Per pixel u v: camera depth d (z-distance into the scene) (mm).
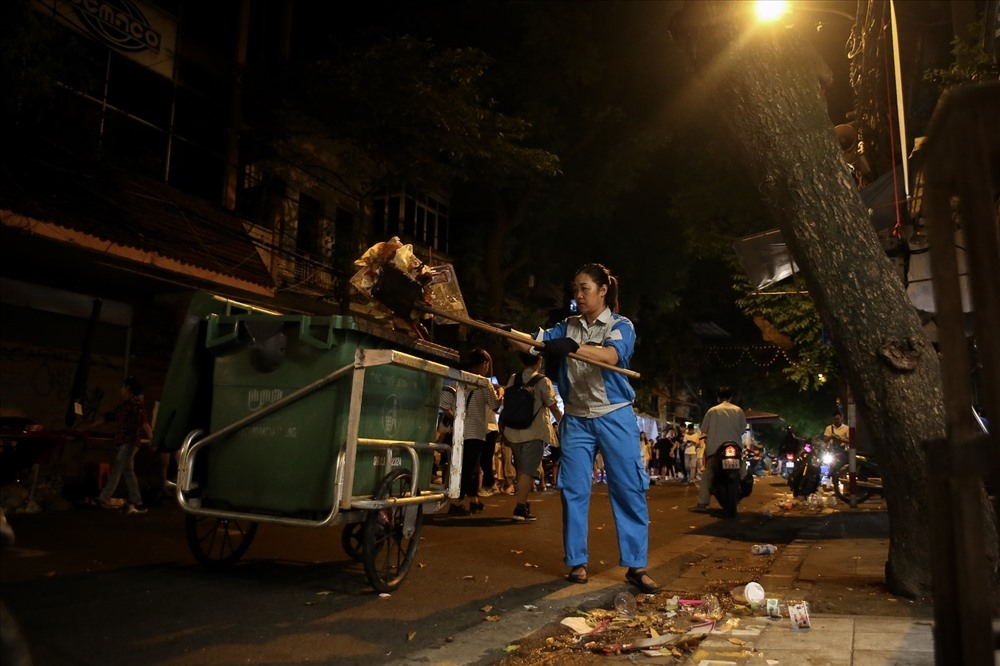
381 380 5102
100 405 13484
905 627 3998
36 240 11094
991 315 1503
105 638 3795
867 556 6621
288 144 17750
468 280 25094
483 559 6480
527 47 20281
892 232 8758
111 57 14250
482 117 16672
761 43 5020
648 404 34375
